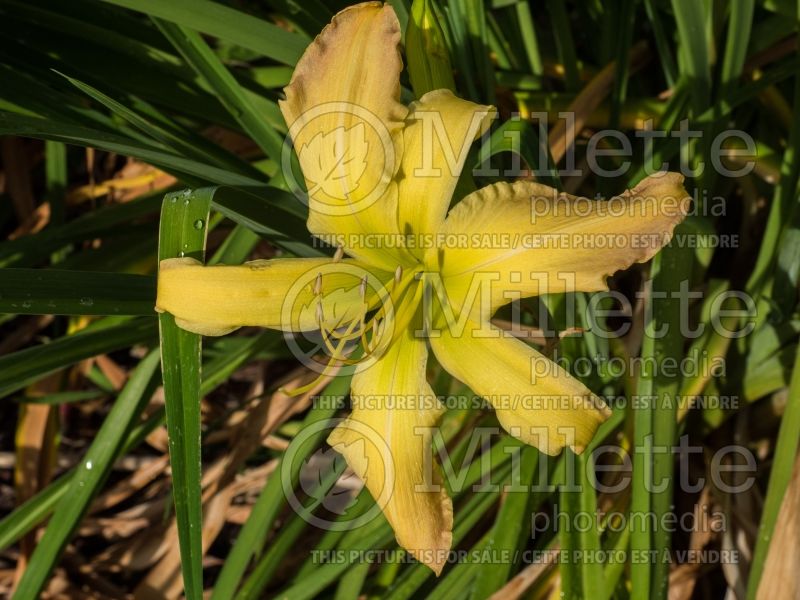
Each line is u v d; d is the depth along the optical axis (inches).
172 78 21.3
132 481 23.2
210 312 15.6
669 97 21.5
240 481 22.1
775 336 20.0
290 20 20.9
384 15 15.3
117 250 22.8
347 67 15.4
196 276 15.6
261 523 19.3
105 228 22.6
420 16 16.5
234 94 19.5
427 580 20.1
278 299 15.8
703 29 19.1
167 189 22.5
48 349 18.5
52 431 23.1
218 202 17.1
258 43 18.8
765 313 20.2
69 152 26.2
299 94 15.6
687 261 18.3
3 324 25.5
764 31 21.2
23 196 25.2
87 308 16.8
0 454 24.4
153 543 22.4
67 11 20.8
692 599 21.2
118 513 24.1
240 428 22.3
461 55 18.9
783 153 22.1
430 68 16.7
